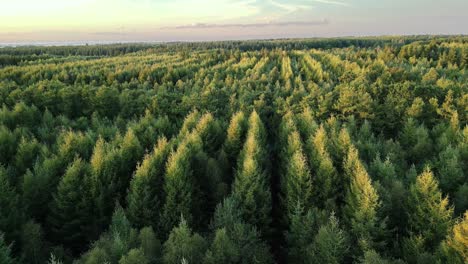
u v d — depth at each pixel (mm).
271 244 39094
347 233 29938
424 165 43500
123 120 69562
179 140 50062
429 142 51406
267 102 82000
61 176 41938
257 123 57406
